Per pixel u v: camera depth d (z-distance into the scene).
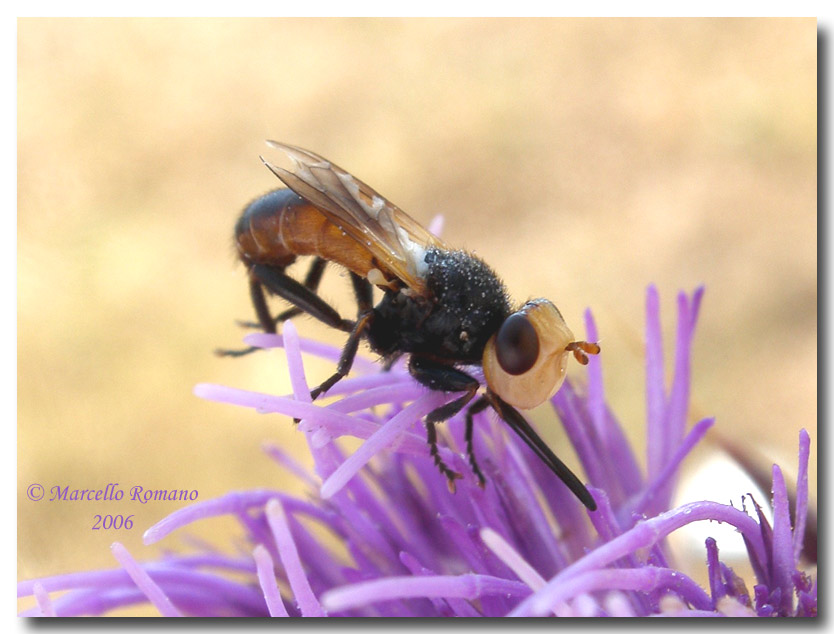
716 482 0.06
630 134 0.18
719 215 0.16
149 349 0.15
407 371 0.06
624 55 0.19
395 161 0.18
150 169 0.18
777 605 0.05
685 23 0.20
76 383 0.14
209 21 0.21
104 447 0.13
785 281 0.15
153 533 0.05
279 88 0.20
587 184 0.17
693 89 0.18
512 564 0.05
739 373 0.13
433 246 0.06
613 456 0.06
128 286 0.16
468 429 0.05
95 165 0.18
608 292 0.15
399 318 0.06
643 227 0.16
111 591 0.05
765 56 0.18
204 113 0.19
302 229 0.06
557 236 0.16
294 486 0.12
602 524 0.05
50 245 0.16
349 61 0.20
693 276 0.15
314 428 0.05
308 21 0.21
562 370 0.05
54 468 0.13
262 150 0.18
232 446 0.13
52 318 0.15
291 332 0.05
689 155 0.17
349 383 0.06
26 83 0.19
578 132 0.18
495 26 0.21
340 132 0.19
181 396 0.14
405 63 0.20
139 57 0.20
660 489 0.06
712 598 0.05
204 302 0.15
